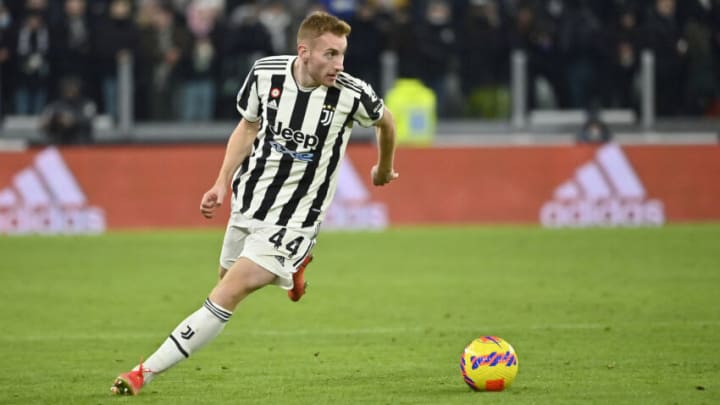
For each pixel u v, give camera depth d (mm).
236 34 76625
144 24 76688
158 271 51031
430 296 43094
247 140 25453
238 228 25297
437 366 29266
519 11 77812
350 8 76938
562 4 79000
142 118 76938
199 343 24578
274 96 24828
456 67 77312
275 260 24625
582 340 33062
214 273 50469
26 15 76312
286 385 26703
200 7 81438
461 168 68625
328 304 41406
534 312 38844
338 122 24938
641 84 77750
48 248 59438
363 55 75938
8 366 29812
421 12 80125
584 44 77188
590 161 68875
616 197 68750
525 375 27594
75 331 35844
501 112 77812
